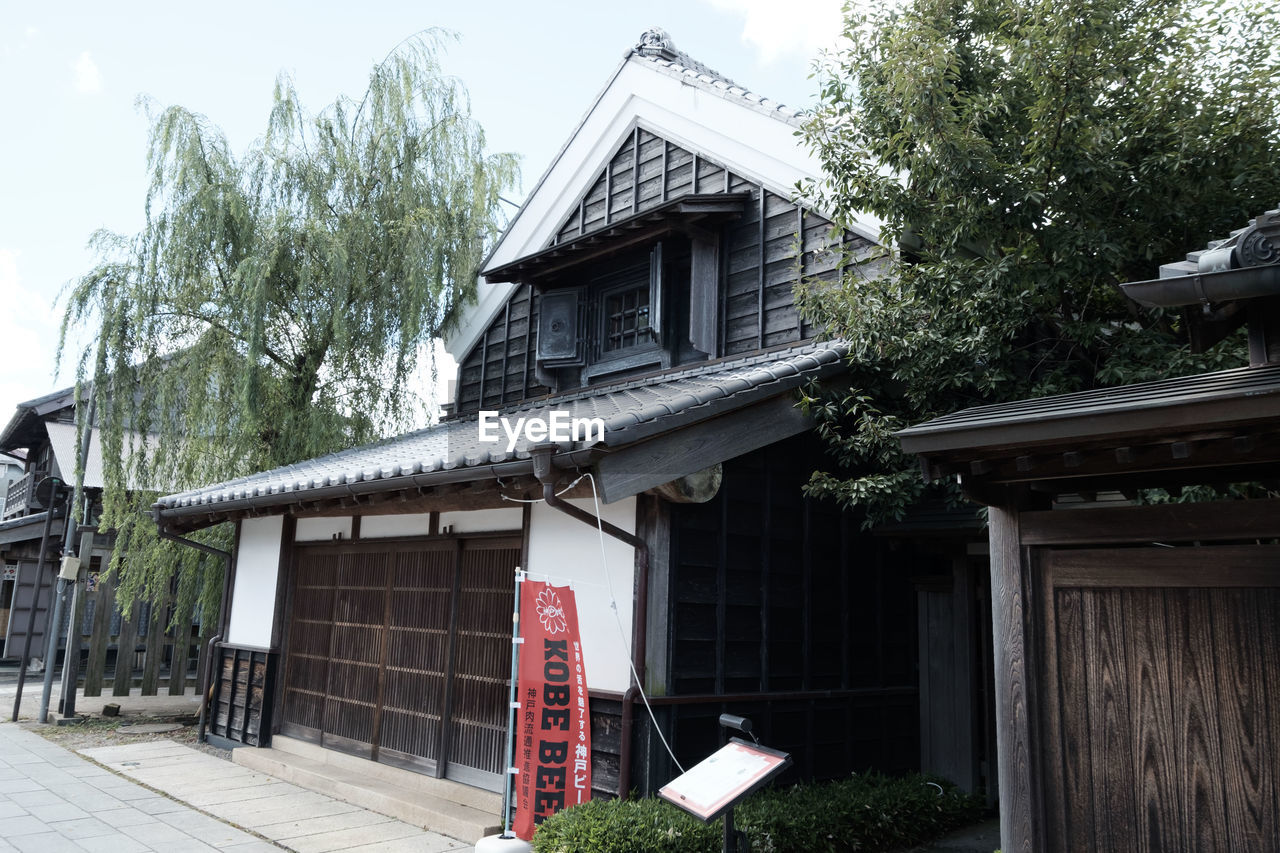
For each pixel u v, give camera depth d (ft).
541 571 22.17
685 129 32.19
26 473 71.46
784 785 21.54
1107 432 10.42
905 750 25.36
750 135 29.73
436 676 25.13
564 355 34.42
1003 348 19.90
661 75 33.14
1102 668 11.60
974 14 21.45
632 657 19.29
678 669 19.80
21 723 38.96
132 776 27.73
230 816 22.86
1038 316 20.95
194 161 35.58
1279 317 11.18
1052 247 19.27
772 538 22.62
